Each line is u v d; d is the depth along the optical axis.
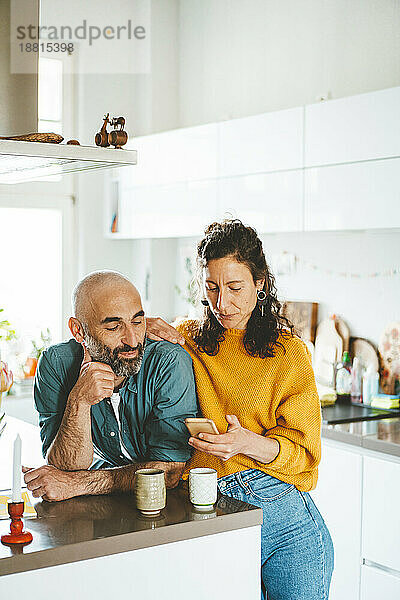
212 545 1.79
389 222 3.06
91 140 4.74
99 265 4.86
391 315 3.57
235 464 1.96
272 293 2.03
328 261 3.90
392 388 3.57
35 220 4.79
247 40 4.34
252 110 4.33
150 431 1.98
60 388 2.01
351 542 3.03
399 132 3.01
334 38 3.83
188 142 4.13
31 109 2.18
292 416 1.95
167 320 4.88
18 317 4.77
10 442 2.66
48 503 1.86
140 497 1.78
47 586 1.58
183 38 4.80
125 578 1.67
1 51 2.13
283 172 3.55
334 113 3.29
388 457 2.89
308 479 2.01
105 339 1.89
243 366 2.01
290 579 2.00
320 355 3.91
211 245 1.95
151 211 4.43
